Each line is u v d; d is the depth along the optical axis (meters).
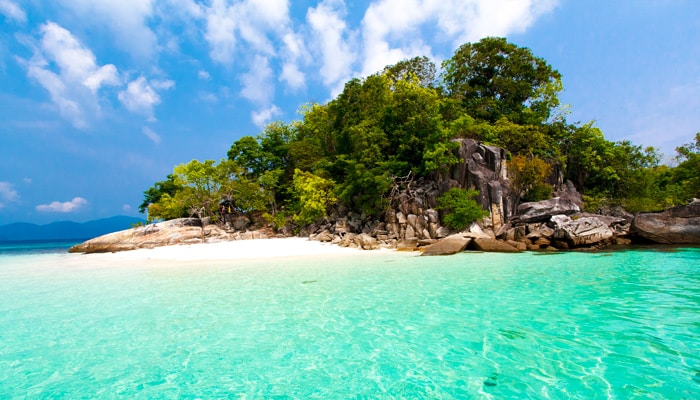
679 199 32.12
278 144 46.91
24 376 5.72
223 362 6.05
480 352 6.14
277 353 6.36
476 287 11.25
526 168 27.97
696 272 13.20
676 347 6.09
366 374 5.46
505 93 40.38
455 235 23.05
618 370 5.31
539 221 24.89
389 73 43.12
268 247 27.33
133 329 7.89
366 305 9.36
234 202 42.72
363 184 29.25
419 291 10.88
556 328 7.20
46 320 8.75
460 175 27.72
